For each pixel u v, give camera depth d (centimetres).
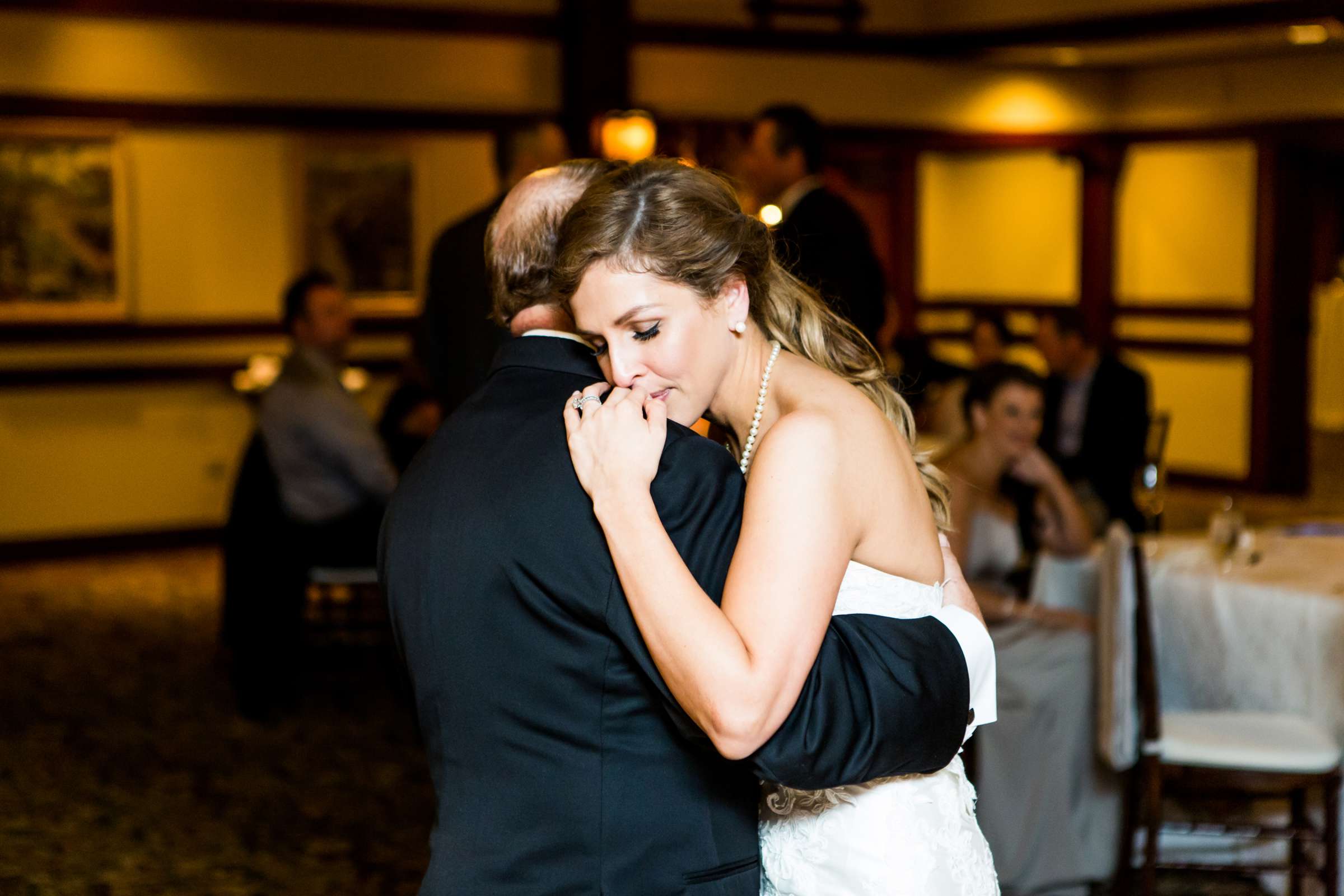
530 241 157
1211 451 1002
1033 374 388
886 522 151
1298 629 349
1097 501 475
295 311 503
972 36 941
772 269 161
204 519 822
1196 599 373
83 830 391
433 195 886
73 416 780
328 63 809
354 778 436
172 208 809
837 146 961
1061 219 1088
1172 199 1023
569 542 136
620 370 142
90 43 756
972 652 156
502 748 141
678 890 141
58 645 590
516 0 852
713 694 131
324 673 555
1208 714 351
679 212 140
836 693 138
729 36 908
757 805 155
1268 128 941
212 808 409
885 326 407
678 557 133
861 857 159
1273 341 952
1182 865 328
